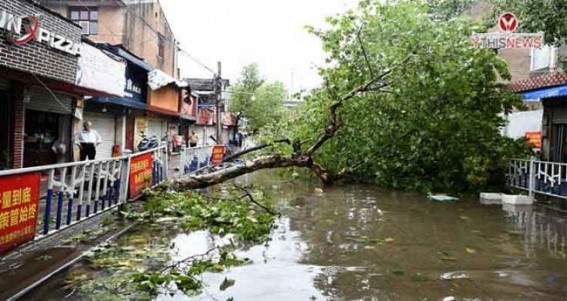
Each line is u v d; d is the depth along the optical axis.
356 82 14.41
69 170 9.80
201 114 36.91
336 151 15.94
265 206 10.45
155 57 27.16
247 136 48.53
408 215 10.11
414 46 12.98
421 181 14.38
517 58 19.73
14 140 11.30
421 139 14.26
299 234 7.99
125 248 6.62
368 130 15.05
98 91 13.21
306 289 5.09
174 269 5.63
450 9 21.58
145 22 25.14
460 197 13.16
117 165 8.98
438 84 12.98
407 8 13.47
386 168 14.79
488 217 9.96
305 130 16.38
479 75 13.50
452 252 6.90
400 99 13.93
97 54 12.76
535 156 14.11
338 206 11.28
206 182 11.78
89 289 4.88
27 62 9.50
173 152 23.70
